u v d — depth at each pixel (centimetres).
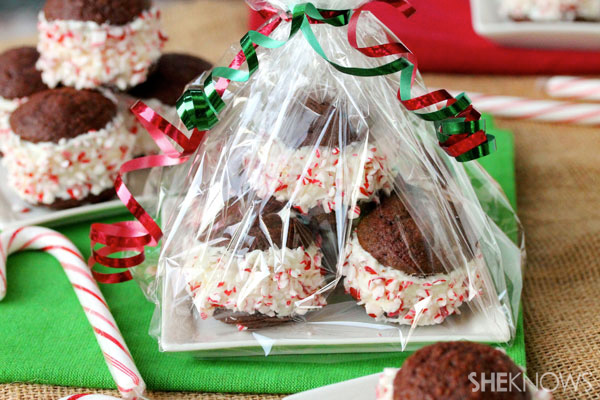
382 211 37
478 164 43
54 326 40
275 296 37
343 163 37
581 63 60
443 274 37
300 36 39
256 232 37
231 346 36
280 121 38
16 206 48
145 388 36
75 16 46
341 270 37
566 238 45
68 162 46
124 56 47
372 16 41
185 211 39
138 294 42
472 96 57
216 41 68
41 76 49
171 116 49
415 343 36
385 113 39
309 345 36
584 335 39
